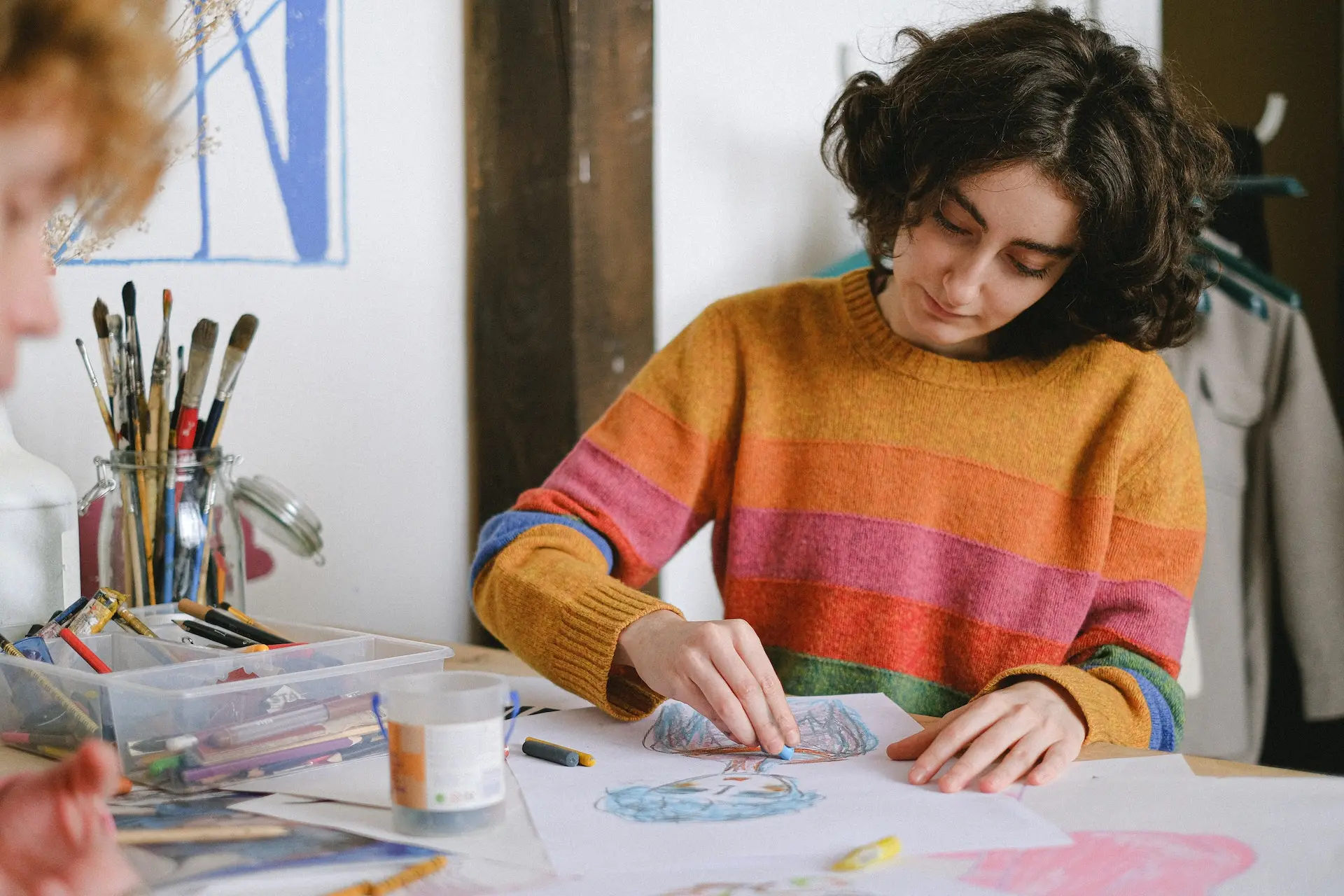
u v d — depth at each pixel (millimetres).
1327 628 1864
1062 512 1095
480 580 1009
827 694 1074
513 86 1395
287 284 1286
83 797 475
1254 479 1914
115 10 392
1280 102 1964
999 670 1069
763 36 1658
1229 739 1889
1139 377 1107
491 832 635
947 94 930
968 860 599
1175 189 980
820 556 1098
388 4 1331
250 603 1284
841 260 1696
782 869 590
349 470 1359
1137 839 627
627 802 689
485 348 1427
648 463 1105
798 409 1134
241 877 565
